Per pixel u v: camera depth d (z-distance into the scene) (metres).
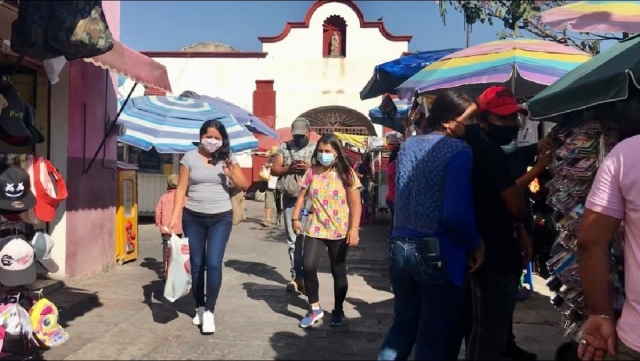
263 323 5.12
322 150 4.95
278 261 8.37
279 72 22.58
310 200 5.04
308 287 5.04
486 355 3.23
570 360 3.58
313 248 5.00
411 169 3.22
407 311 3.31
